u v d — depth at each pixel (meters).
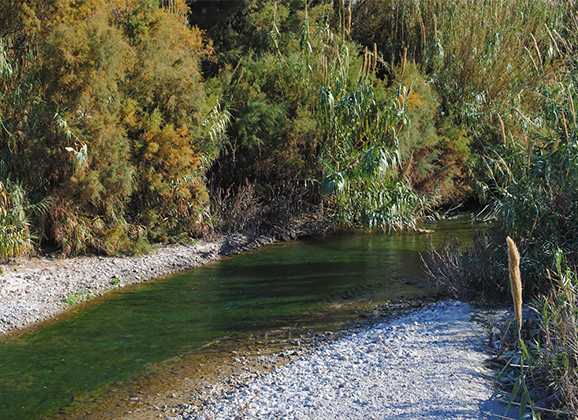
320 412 6.63
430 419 6.28
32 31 12.76
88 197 12.76
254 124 15.62
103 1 13.30
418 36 19.23
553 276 9.13
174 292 11.41
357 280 11.99
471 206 18.27
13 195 12.15
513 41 18.19
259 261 13.44
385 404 6.66
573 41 13.20
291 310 10.44
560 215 9.32
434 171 17.38
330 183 14.82
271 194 16.00
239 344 9.04
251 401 7.10
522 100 16.80
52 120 12.54
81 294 11.09
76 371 8.20
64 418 7.04
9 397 7.52
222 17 17.72
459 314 9.52
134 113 13.62
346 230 15.85
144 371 8.20
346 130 15.66
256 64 16.44
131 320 10.01
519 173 10.12
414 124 16.06
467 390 6.82
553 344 6.98
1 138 12.62
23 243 12.14
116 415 7.07
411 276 12.12
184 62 14.33
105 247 13.02
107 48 12.65
